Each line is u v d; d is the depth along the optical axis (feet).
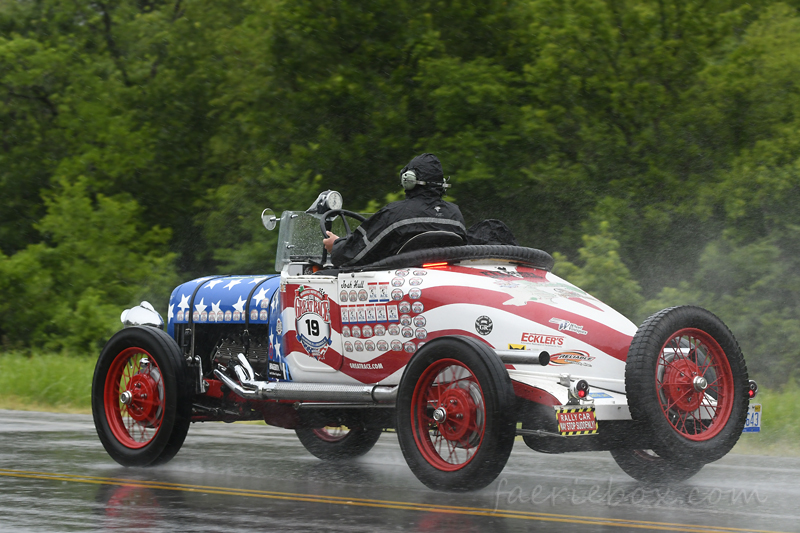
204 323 58.49
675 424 45.27
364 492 45.52
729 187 137.59
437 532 35.78
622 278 121.80
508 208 158.92
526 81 165.89
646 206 145.79
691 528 36.58
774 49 151.84
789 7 169.68
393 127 174.70
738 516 39.17
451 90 162.30
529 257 49.08
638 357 42.91
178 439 53.62
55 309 186.19
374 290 48.26
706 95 151.64
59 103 225.97
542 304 45.75
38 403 101.65
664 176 146.30
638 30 156.15
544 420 42.24
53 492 45.34
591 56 156.56
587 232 145.89
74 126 219.00
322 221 55.01
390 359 47.78
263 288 56.24
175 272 204.74
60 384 103.14
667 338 43.47
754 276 130.21
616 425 44.98
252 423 82.28
